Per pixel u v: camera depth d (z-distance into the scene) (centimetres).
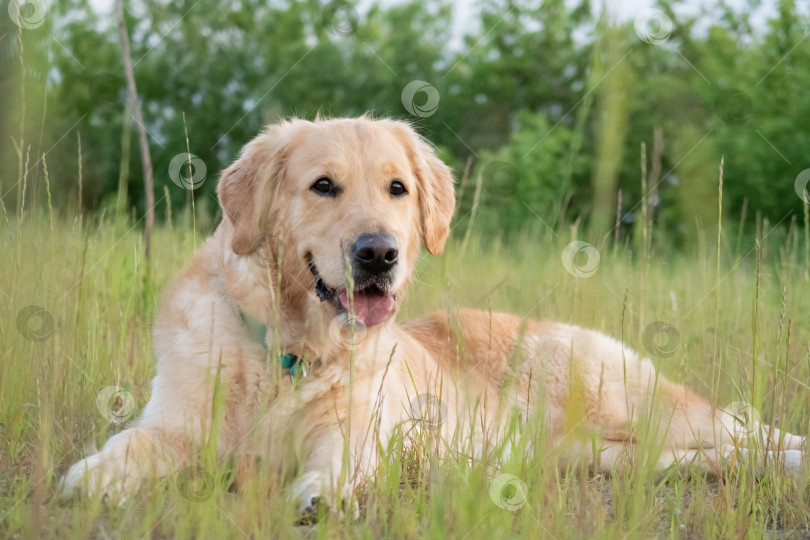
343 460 248
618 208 365
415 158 374
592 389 404
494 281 559
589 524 236
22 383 335
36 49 397
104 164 1770
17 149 368
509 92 2184
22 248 373
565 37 2214
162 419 305
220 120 2058
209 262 338
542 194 1461
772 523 275
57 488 248
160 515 234
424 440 308
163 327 329
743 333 451
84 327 377
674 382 437
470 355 427
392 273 315
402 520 235
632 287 493
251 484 238
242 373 315
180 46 2127
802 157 1342
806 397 378
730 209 1344
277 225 332
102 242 495
